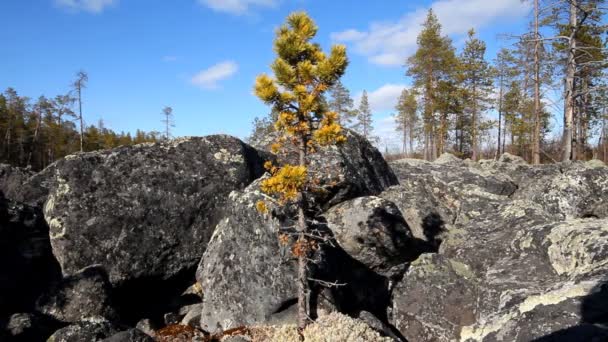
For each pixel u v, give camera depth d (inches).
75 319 374.0
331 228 427.8
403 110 2213.3
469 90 1728.6
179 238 450.6
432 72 1601.9
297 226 373.4
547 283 308.3
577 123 1182.3
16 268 414.6
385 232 414.6
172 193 456.4
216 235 427.2
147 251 437.1
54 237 419.8
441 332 355.9
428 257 400.2
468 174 692.1
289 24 341.7
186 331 351.6
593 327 198.2
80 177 439.5
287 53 329.7
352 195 466.0
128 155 464.8
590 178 563.5
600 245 295.4
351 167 487.2
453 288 370.6
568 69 874.8
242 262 386.9
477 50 1740.9
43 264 441.7
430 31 1574.8
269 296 369.1
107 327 333.7
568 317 217.8
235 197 422.6
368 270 433.7
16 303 390.0
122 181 447.5
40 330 347.9
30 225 447.8
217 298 388.2
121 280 425.4
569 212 548.1
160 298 462.3
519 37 889.5
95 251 423.5
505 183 679.1
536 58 1114.1
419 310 374.0
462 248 421.4
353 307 409.7
